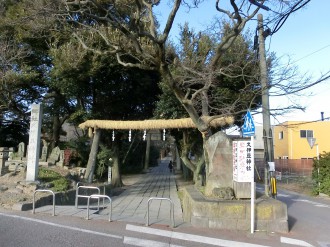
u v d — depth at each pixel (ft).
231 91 48.14
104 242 22.89
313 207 47.06
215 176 31.99
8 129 91.91
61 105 69.41
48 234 24.16
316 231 30.07
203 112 44.32
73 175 51.16
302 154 134.51
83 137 68.69
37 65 64.28
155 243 23.32
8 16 56.85
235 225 27.91
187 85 44.19
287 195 64.13
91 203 45.44
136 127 52.47
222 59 46.26
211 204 28.14
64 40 56.90
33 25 46.03
